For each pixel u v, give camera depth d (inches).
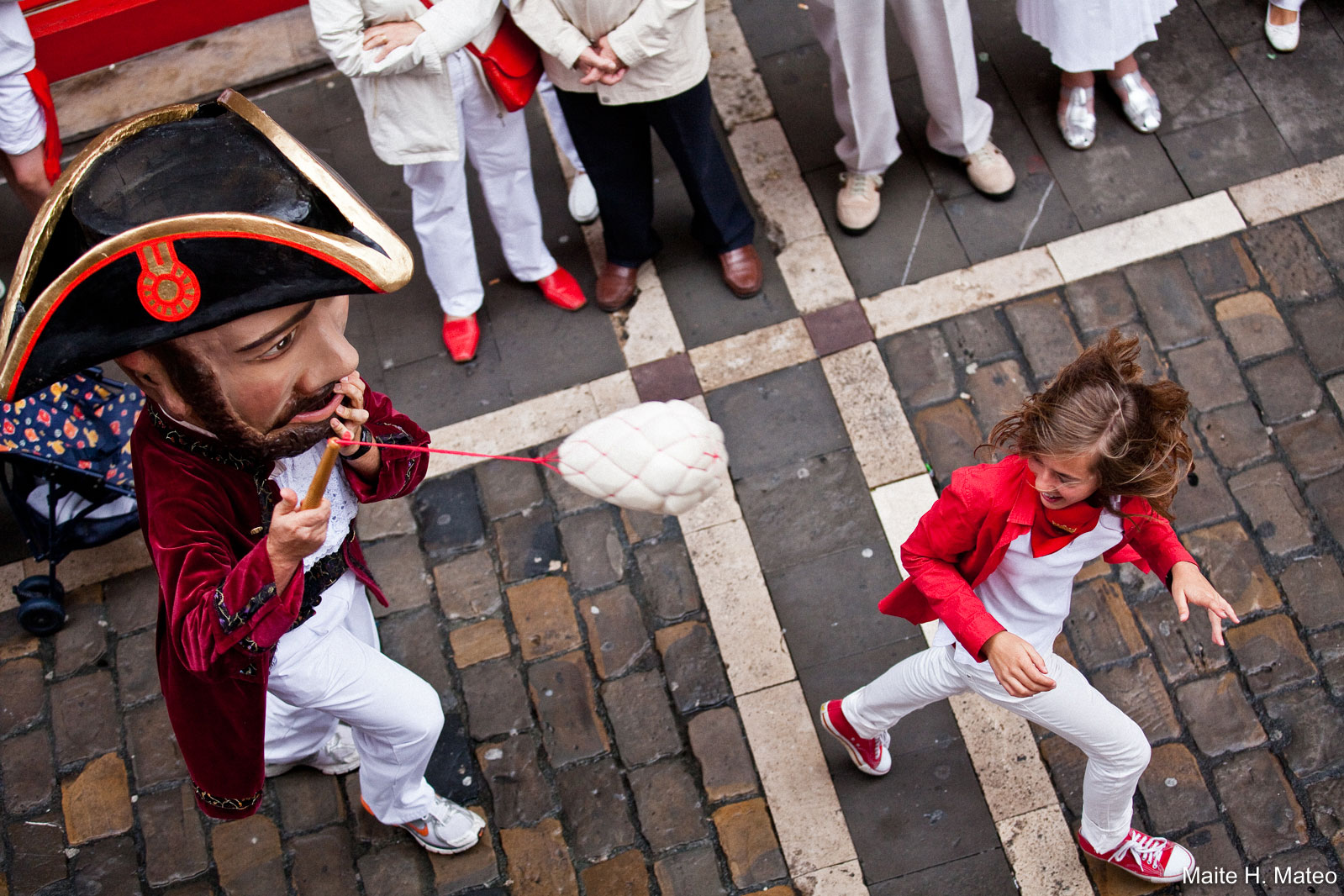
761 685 145.8
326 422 92.7
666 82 142.7
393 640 153.6
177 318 76.4
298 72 205.6
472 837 137.4
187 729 106.0
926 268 172.6
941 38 156.9
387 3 130.5
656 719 145.3
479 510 160.6
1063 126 180.5
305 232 75.9
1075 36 162.9
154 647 155.3
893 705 120.9
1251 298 163.9
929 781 138.5
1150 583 145.9
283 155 82.7
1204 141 177.6
